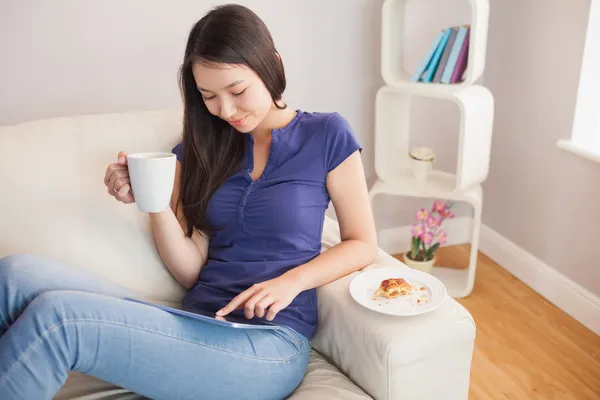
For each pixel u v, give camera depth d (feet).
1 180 4.51
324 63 7.90
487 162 7.89
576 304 7.52
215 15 4.12
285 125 4.74
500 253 8.91
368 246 4.68
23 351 3.28
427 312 4.12
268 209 4.54
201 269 4.92
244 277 4.57
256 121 4.37
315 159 4.61
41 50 6.49
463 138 7.28
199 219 4.75
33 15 6.35
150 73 7.03
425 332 3.99
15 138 4.72
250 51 4.08
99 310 3.49
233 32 4.03
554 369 6.63
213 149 4.69
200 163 4.69
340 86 8.10
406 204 9.21
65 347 3.34
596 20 6.79
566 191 7.50
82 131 4.92
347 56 7.98
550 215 7.84
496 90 8.66
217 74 4.07
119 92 6.97
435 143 8.87
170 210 4.66
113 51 6.79
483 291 8.25
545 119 7.74
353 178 4.62
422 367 4.02
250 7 7.29
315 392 4.11
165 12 6.88
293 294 4.19
